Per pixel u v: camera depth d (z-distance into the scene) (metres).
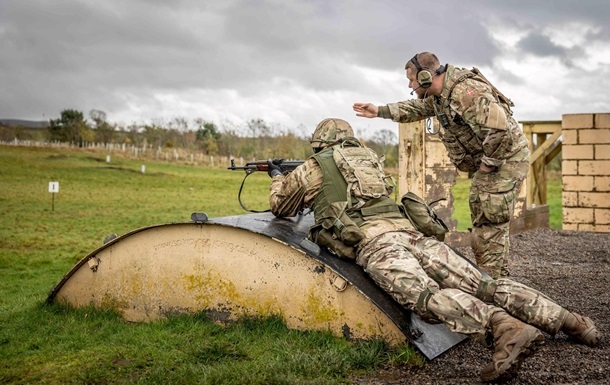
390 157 42.62
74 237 14.08
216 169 49.09
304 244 4.31
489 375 3.41
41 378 3.84
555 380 3.52
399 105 5.23
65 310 5.33
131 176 39.12
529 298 3.95
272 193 4.79
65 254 11.39
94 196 26.97
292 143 63.09
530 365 3.77
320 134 4.71
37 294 7.26
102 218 18.66
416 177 9.05
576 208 13.24
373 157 4.51
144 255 5.00
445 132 4.95
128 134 75.69
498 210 4.76
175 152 58.50
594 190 13.08
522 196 11.89
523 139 4.75
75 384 3.68
